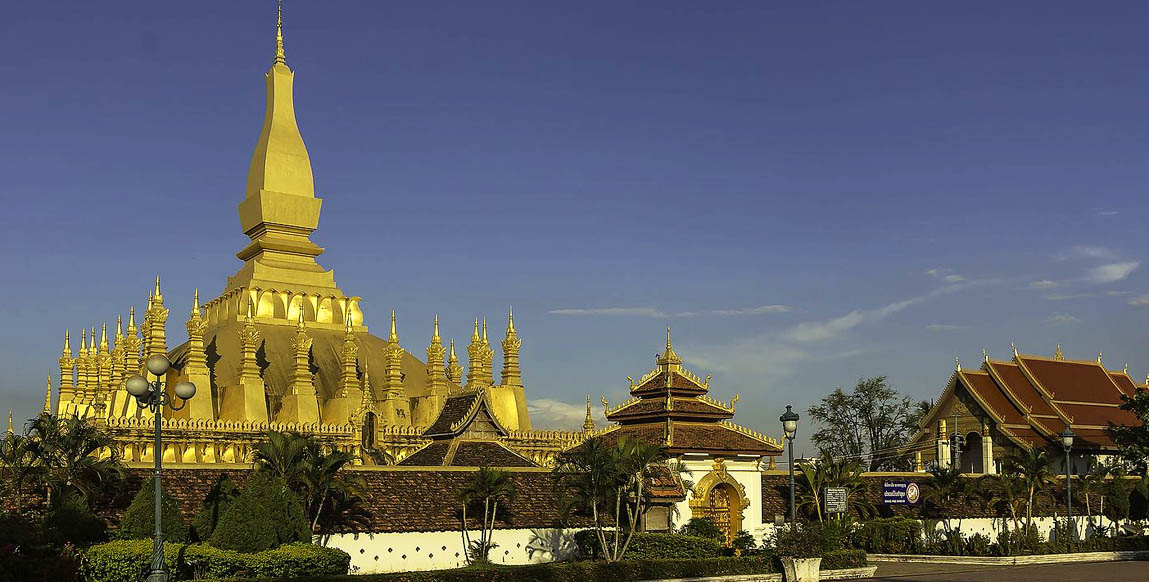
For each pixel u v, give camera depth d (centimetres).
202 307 7669
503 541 4397
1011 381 7938
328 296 7562
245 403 6156
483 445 4997
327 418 6600
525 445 6394
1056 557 5284
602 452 4209
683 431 4897
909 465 8469
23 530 3262
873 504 5600
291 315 7369
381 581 3541
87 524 3519
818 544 4412
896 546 5397
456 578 3688
